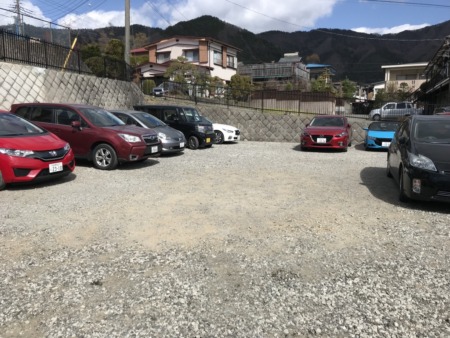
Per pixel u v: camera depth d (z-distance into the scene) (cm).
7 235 434
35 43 1328
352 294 312
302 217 516
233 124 1919
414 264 369
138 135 882
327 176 826
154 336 255
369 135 1387
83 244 411
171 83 2284
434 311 287
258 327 266
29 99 1193
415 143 601
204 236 439
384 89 4281
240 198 615
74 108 893
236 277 340
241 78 3175
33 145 656
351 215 530
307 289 320
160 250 398
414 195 553
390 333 260
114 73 1816
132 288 318
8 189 649
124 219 496
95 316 277
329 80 4481
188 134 1341
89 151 868
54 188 666
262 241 426
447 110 1734
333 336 257
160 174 821
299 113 2144
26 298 300
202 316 279
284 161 1060
